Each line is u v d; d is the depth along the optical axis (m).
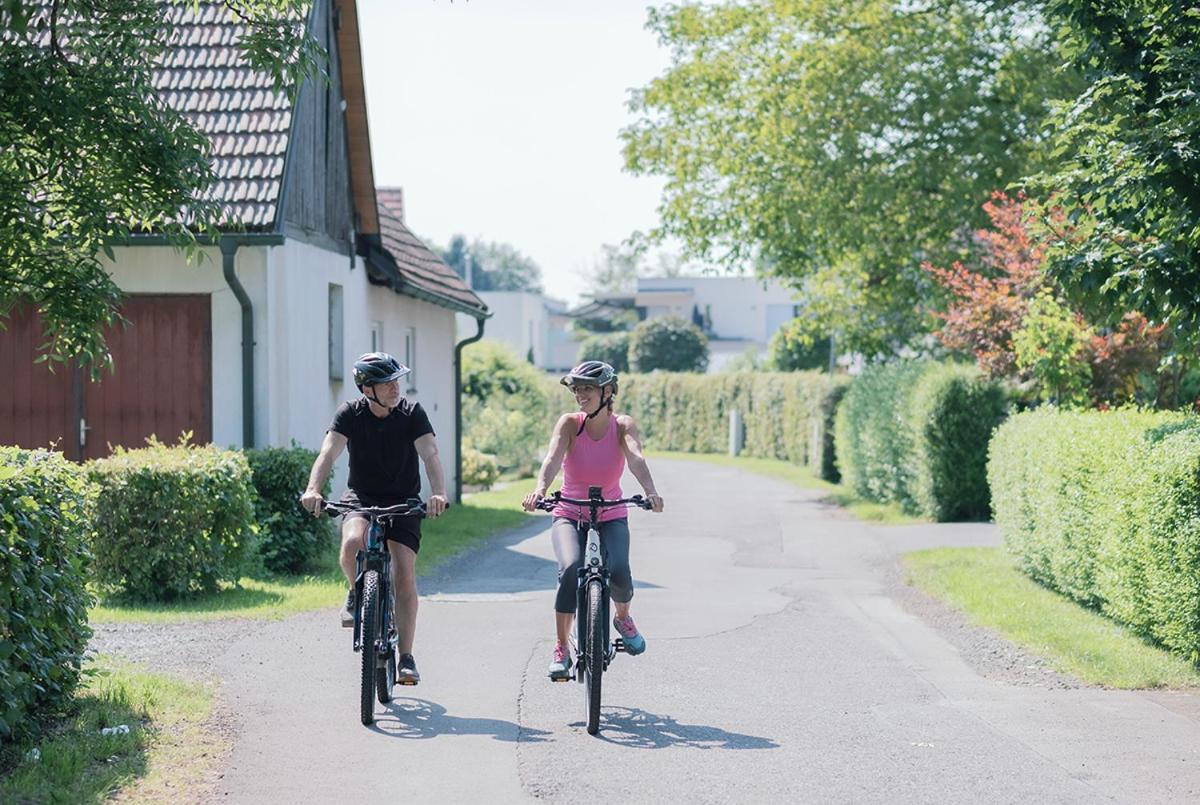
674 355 69.12
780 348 54.31
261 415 15.02
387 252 19.86
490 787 6.31
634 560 16.55
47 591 6.94
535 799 6.14
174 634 10.27
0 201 7.41
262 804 5.99
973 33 24.66
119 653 9.45
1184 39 9.06
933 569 14.88
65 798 5.76
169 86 15.80
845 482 28.02
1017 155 23.83
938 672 9.41
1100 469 10.82
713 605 12.69
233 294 14.97
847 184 24.17
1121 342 15.83
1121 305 9.46
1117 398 16.14
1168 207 8.82
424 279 22.59
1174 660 9.43
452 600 12.52
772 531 20.09
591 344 76.62
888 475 23.42
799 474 34.88
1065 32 9.70
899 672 9.41
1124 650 9.78
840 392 32.03
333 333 18.20
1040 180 9.88
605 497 7.96
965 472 20.50
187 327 15.05
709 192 27.25
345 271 18.30
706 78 26.64
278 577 13.71
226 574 12.25
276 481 13.82
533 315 88.31
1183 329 9.27
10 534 6.44
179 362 15.04
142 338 15.06
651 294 87.75
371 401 7.75
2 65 7.11
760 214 25.98
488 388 39.12
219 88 15.75
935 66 24.45
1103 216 9.47
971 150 23.84
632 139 27.78
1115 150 8.84
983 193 23.50
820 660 9.87
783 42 25.50
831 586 14.15
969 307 19.41
